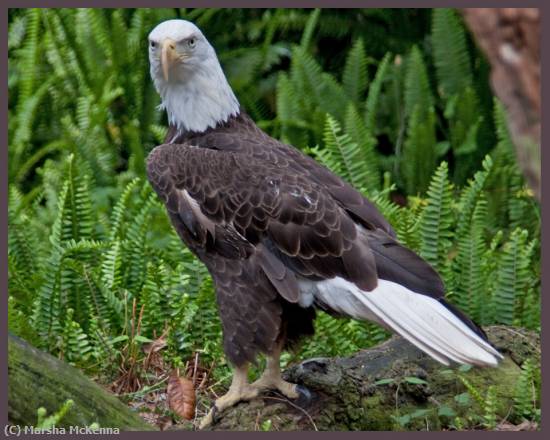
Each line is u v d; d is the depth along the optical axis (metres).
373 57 18.22
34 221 14.17
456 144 16.50
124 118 17.61
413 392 10.30
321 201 10.12
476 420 10.25
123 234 13.30
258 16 18.33
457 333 9.52
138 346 11.21
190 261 12.87
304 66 17.05
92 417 9.11
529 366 10.28
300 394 10.21
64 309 11.98
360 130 15.81
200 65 11.19
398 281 9.83
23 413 8.81
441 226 12.30
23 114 17.17
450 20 17.14
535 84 7.77
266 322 10.31
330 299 10.07
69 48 17.97
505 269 12.05
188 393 10.34
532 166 7.92
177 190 10.65
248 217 10.27
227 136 11.02
